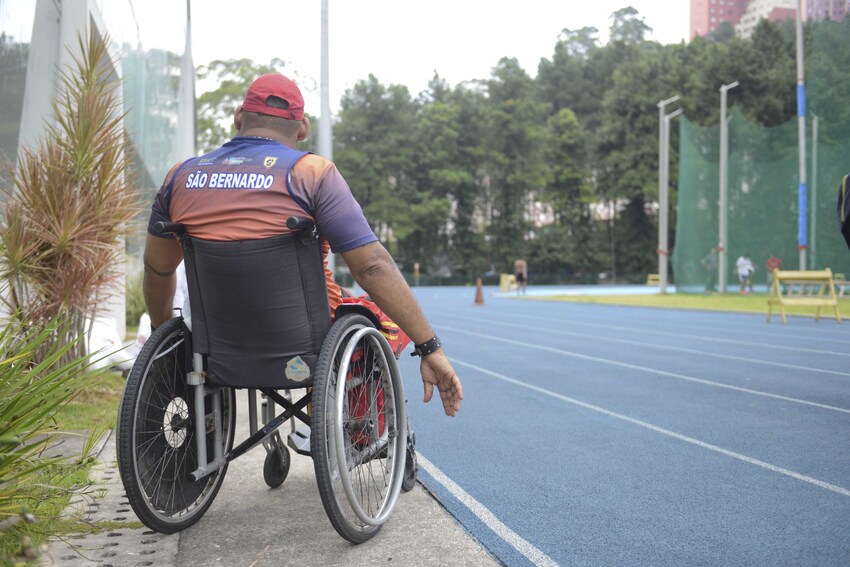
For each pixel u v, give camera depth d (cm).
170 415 296
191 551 281
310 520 318
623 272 6762
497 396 677
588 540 303
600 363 919
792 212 2639
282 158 280
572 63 7725
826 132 2234
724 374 816
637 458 444
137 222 555
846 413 588
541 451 463
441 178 6512
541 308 2325
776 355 995
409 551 282
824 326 1476
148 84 1248
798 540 303
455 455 452
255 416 325
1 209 460
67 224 464
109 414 503
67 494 304
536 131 6775
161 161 1462
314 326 279
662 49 6988
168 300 327
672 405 627
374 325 320
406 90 6600
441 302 2881
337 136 6388
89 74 510
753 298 2547
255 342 279
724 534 311
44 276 477
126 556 269
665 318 1766
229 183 276
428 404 639
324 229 279
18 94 582
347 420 291
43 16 643
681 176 2888
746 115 5778
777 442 486
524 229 6869
